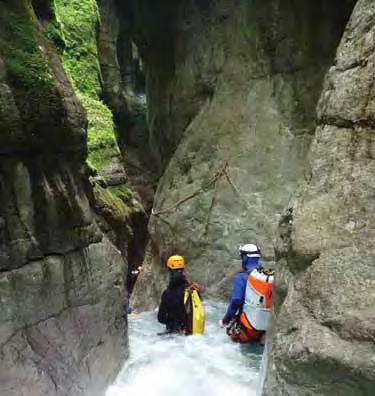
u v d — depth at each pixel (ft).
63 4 42.37
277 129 25.38
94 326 12.89
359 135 8.89
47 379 10.49
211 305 24.49
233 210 25.89
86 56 41.83
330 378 7.63
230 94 27.53
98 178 28.71
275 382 8.52
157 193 30.63
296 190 10.27
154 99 35.47
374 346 7.29
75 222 12.12
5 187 9.87
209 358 16.60
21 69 9.83
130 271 35.14
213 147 27.50
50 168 11.24
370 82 8.89
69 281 11.78
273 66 25.86
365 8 9.53
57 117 10.53
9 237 9.87
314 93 24.44
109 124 34.94
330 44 23.91
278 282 9.95
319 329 8.01
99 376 13.01
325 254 8.61
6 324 9.55
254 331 17.69
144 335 19.44
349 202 8.64
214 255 25.98
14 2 10.45
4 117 9.25
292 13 24.82
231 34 27.61
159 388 14.34
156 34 33.42
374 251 7.98
